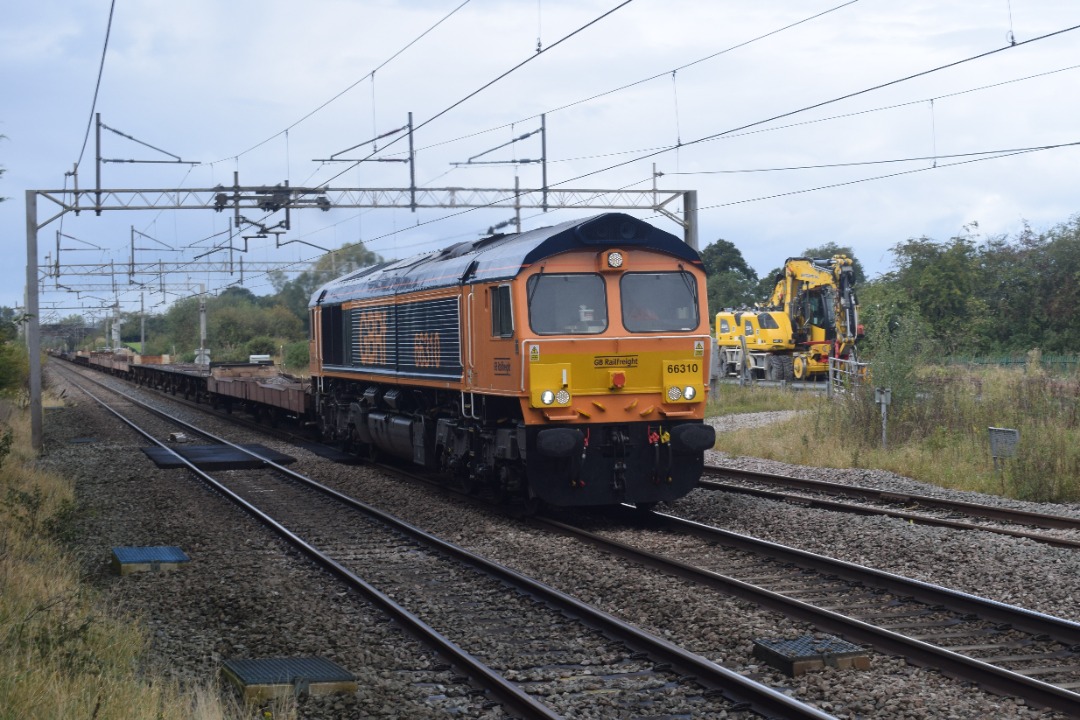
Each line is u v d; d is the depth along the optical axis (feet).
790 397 107.24
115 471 70.03
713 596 32.89
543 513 50.52
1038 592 32.45
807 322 138.10
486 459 51.19
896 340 72.90
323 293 83.41
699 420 48.19
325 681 25.00
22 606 31.32
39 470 68.90
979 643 27.96
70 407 140.46
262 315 301.43
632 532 45.11
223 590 35.96
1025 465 52.90
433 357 56.70
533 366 45.32
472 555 39.04
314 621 31.53
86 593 33.91
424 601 34.04
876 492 51.90
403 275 62.64
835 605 32.24
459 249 57.82
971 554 37.35
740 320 152.76
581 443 45.57
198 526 48.73
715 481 60.13
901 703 22.93
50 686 23.02
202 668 27.25
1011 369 104.01
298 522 50.01
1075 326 150.82
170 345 318.04
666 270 47.70
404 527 46.26
